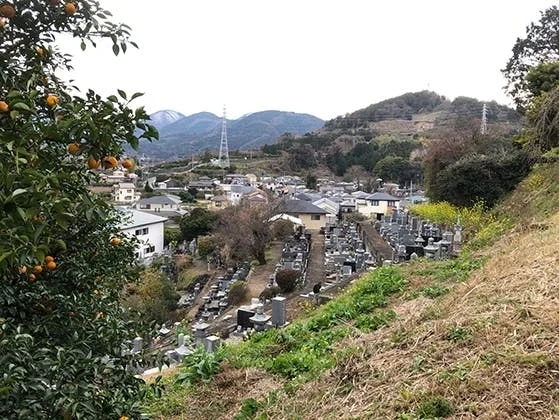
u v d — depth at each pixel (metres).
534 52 21.44
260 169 83.81
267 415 3.97
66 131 2.24
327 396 3.88
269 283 20.03
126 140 2.45
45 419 2.13
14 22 2.49
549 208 10.73
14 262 1.92
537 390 2.94
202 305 20.77
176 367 6.34
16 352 2.23
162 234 38.00
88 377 2.49
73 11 2.46
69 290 3.41
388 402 3.33
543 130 15.09
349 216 41.31
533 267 5.04
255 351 6.06
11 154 1.90
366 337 5.03
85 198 2.43
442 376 3.38
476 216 14.49
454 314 4.61
